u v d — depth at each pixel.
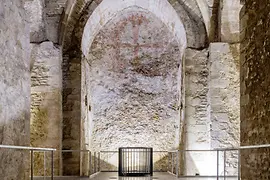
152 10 12.02
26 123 4.91
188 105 9.91
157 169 11.82
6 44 4.24
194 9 10.33
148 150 11.83
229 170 9.25
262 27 4.50
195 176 9.27
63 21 10.09
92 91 12.07
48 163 9.54
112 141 11.92
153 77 12.16
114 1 11.15
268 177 4.18
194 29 10.26
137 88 12.12
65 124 10.02
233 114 9.48
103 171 11.73
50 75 9.73
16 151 4.51
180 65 11.37
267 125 4.28
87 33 11.00
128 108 12.04
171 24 11.52
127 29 12.34
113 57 12.23
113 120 11.98
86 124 11.00
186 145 9.79
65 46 10.31
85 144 10.83
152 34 12.30
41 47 9.79
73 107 10.08
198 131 9.81
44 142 9.55
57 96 9.69
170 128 11.94
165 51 12.23
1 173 4.00
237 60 9.64
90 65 12.10
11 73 4.39
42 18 9.99
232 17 9.65
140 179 8.52
